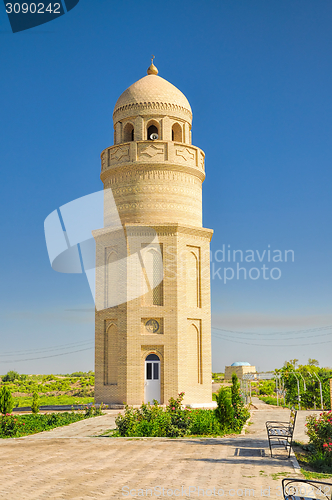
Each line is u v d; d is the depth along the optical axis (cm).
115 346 2856
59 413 2647
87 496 956
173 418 1820
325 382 4781
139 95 3062
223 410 1902
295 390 4759
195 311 2883
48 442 1664
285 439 1537
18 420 2089
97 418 2388
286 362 5197
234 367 10119
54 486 1037
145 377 2731
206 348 2894
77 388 7356
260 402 5481
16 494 975
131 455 1383
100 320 2920
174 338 2748
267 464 1247
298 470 1180
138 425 1852
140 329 2759
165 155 2977
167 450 1461
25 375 10550
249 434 1866
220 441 1644
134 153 2975
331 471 1192
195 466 1223
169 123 3053
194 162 3083
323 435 1353
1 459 1354
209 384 2866
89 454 1409
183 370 2744
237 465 1234
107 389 2814
